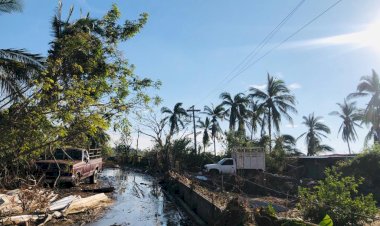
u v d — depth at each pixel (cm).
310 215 1051
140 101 1191
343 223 1000
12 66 1417
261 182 2322
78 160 2047
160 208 1748
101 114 1140
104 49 1247
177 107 5419
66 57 1143
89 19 1278
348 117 6150
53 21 1706
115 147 5650
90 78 1180
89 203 1616
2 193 1394
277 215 1083
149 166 4253
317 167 3136
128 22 1286
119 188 2448
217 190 1944
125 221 1415
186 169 3841
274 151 3462
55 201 1519
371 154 2166
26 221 1191
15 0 1465
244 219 1047
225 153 4088
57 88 1073
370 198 1040
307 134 6334
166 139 3822
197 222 1387
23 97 1105
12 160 1151
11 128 1041
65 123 1081
